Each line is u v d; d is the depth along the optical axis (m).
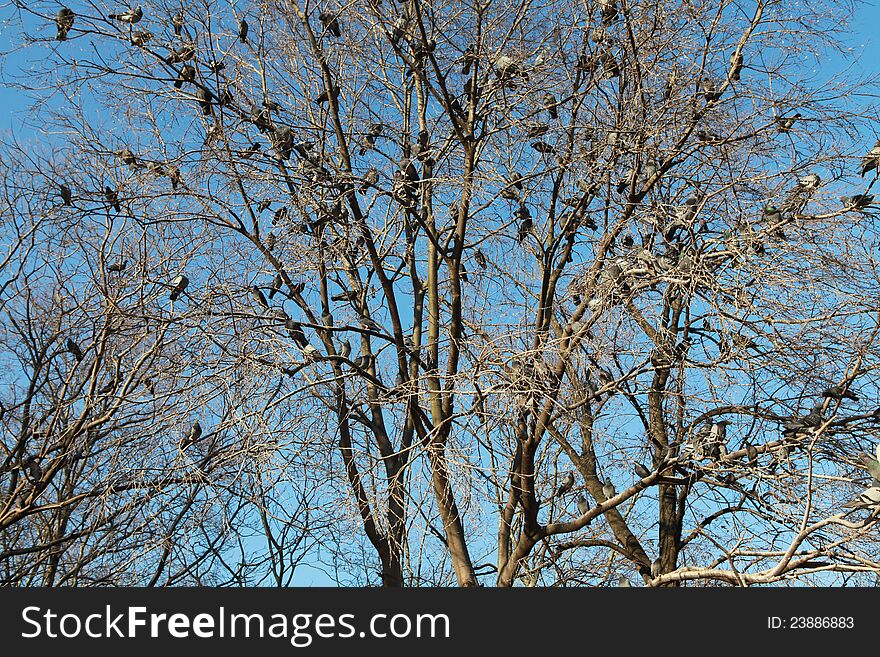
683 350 10.34
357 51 13.16
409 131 12.95
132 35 10.95
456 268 11.95
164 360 11.59
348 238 11.80
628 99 11.85
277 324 10.89
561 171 11.84
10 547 14.20
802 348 9.99
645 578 12.39
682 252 10.44
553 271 12.62
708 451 10.55
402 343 11.80
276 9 12.84
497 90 11.50
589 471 13.66
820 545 10.48
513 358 10.12
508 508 11.77
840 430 10.63
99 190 11.53
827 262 9.97
